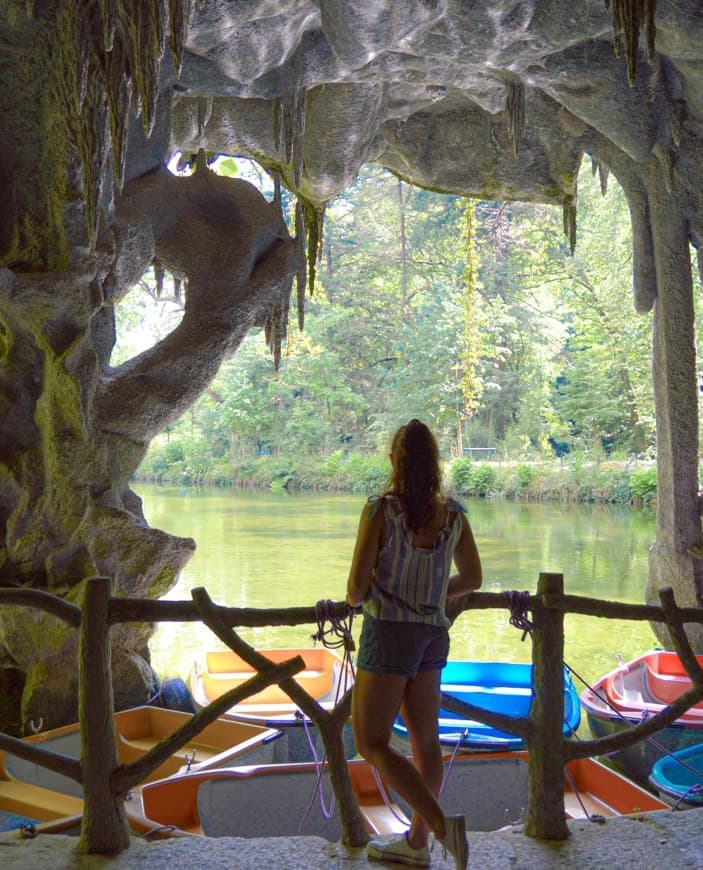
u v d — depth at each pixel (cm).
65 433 734
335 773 357
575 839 361
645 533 2225
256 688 356
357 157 967
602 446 3794
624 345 3356
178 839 359
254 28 722
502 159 1038
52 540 740
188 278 843
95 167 672
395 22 700
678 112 891
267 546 1931
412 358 3919
